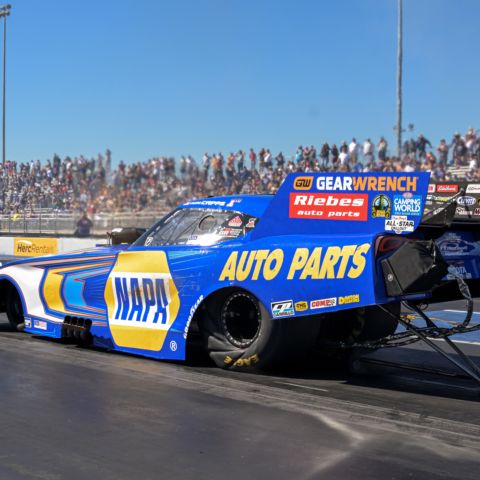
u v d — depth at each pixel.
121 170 31.55
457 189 4.86
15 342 6.00
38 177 33.19
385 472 2.81
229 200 5.03
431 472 2.81
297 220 4.51
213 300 4.84
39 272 6.09
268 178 24.73
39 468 2.88
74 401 3.95
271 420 3.56
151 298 5.14
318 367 4.96
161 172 30.17
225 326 4.79
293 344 4.50
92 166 31.88
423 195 3.96
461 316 7.97
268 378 4.57
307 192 4.49
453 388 4.32
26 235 25.20
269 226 4.63
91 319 5.58
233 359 4.71
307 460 2.96
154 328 5.09
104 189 30.94
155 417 3.62
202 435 3.31
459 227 4.73
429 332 4.26
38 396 4.07
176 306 4.95
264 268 4.48
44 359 5.20
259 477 2.76
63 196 30.88
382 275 3.99
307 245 4.32
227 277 4.66
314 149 23.47
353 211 4.27
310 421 3.54
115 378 4.54
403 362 5.21
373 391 4.23
